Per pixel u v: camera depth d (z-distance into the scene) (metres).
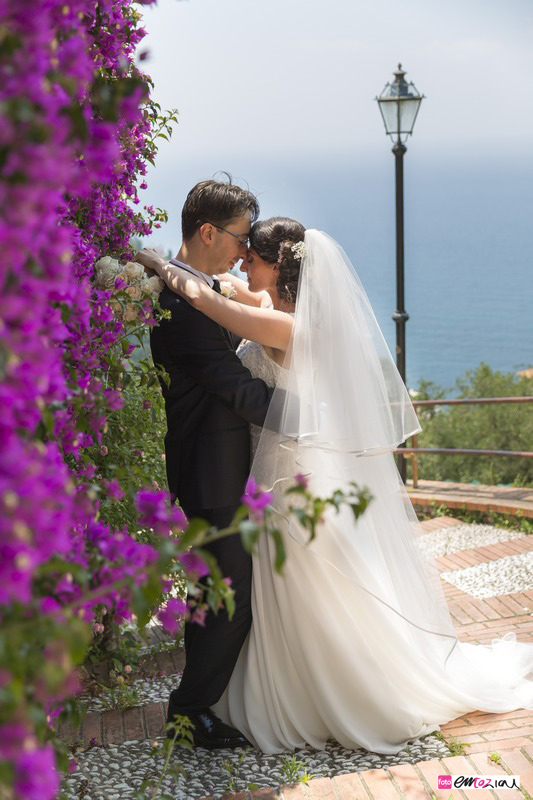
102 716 3.34
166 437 3.24
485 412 10.06
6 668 1.07
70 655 1.15
